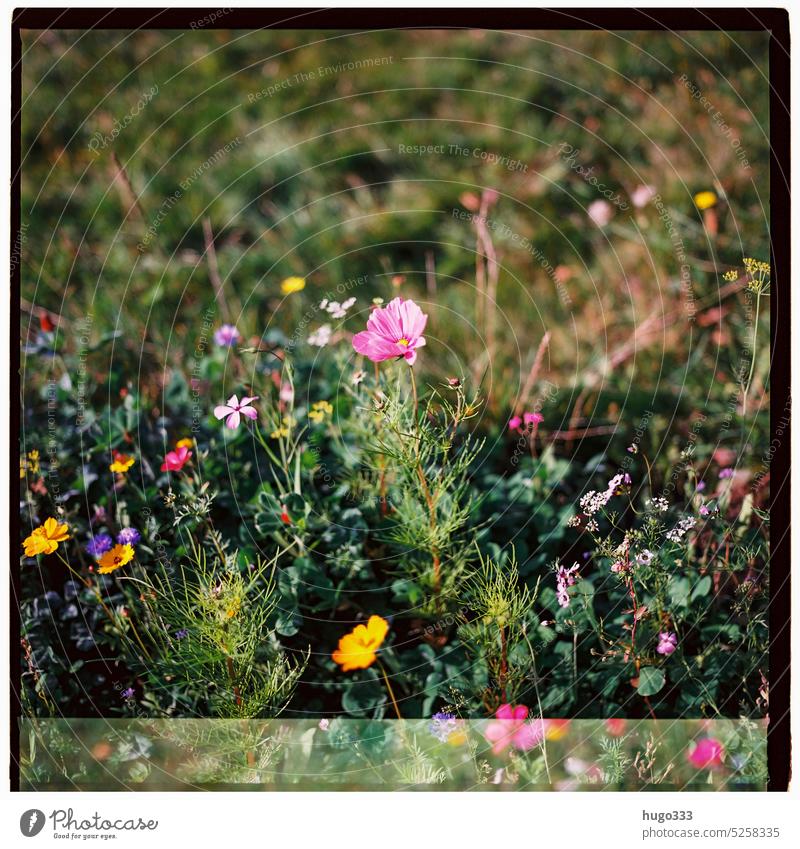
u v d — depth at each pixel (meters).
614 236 2.88
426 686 1.71
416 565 1.81
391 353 1.68
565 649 1.74
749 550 1.82
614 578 1.76
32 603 1.81
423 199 3.11
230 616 1.65
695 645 1.83
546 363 2.44
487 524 1.85
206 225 2.85
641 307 2.59
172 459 1.84
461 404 1.79
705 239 2.69
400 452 1.71
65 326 2.43
